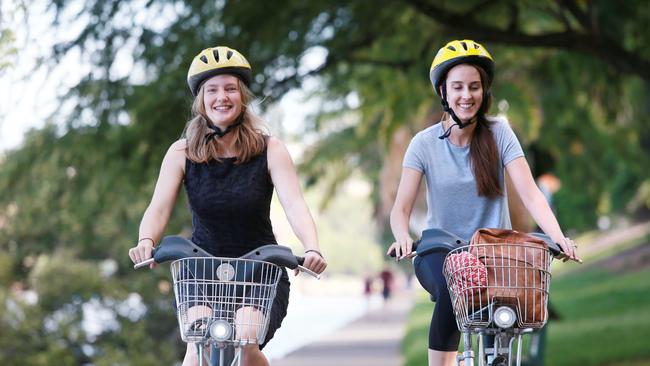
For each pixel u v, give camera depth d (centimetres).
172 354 5391
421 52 3269
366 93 4191
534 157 5088
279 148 1212
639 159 5469
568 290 8338
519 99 4319
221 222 1204
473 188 1238
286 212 1189
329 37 3284
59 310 5250
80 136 3094
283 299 1190
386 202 6291
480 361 1116
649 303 6075
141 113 3073
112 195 3391
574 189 5772
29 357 5059
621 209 11925
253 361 1156
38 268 5269
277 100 3238
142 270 5503
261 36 3016
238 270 1091
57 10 2614
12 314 4997
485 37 3139
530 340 2703
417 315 9019
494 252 1095
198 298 1104
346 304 15012
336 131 6166
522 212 1334
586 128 4884
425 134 1268
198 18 3033
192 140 1203
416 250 1191
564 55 3616
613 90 3591
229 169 1202
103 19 2889
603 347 4409
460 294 1104
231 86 1201
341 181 7000
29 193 3362
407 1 3069
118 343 5344
